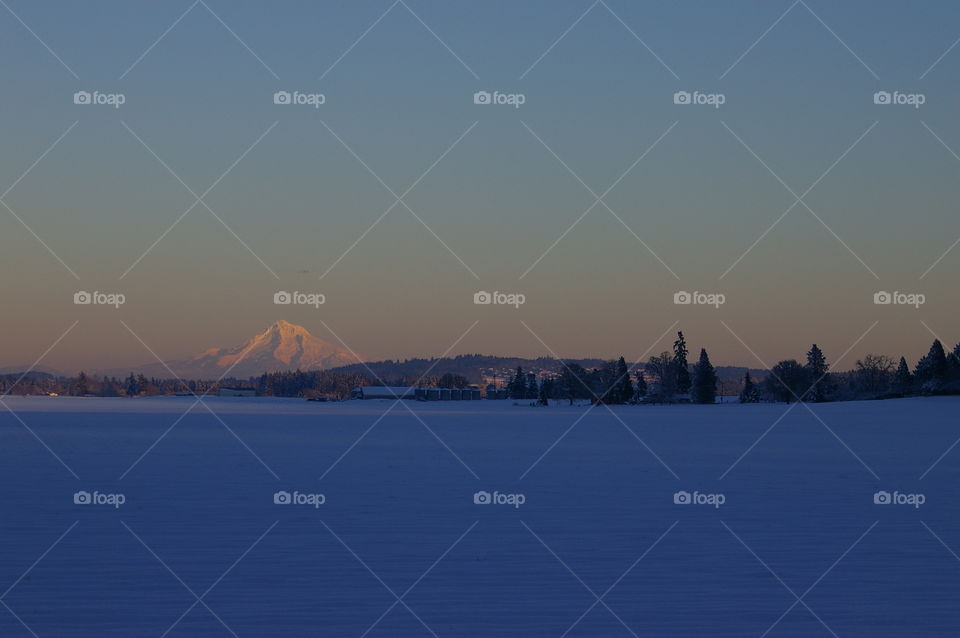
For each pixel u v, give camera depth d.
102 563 11.93
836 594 10.64
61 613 9.68
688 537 14.02
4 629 9.13
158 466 24.83
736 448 33.78
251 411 86.75
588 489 20.00
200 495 18.42
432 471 23.95
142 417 65.06
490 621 9.55
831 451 32.31
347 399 168.62
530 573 11.59
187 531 14.20
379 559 12.30
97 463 25.67
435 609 9.95
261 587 10.77
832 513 16.45
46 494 18.50
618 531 14.51
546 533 14.29
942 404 74.88
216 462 26.27
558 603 10.23
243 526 14.68
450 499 18.09
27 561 12.03
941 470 24.72
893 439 39.44
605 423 58.22
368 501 17.70
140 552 12.61
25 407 93.38
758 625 9.47
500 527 14.80
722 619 9.66
